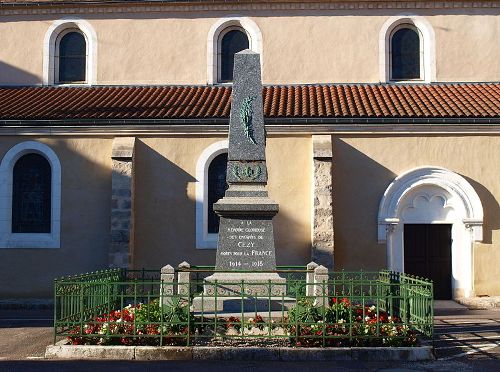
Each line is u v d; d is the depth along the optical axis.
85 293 14.52
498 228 23.16
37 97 26.59
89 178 23.89
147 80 28.23
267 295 15.51
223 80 28.25
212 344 13.52
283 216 23.45
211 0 28.02
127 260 22.91
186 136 23.92
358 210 23.33
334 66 27.86
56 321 13.65
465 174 23.34
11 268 23.66
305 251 23.31
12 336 16.38
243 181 16.55
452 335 16.09
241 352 12.99
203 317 14.30
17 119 23.78
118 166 23.27
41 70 28.38
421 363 12.87
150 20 28.36
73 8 28.39
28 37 28.45
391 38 28.02
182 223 23.69
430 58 27.55
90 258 23.62
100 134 23.92
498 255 23.05
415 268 23.36
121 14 28.38
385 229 23.09
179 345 13.38
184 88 27.69
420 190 23.45
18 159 24.17
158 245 23.64
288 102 25.27
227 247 16.19
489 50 27.61
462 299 22.33
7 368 12.27
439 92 26.28
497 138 23.41
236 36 28.34
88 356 13.16
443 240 23.48
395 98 25.53
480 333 16.42
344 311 13.88
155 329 13.63
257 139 16.75
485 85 27.12
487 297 22.61
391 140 23.53
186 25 28.33
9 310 22.66
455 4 27.67
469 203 23.06
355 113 23.56
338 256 23.17
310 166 23.56
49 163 24.08
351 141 23.56
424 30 27.72
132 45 28.38
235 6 28.17
